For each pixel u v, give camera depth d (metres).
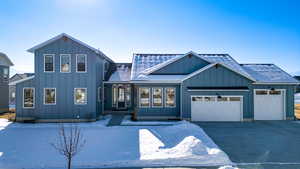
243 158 7.30
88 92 15.05
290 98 15.06
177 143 8.90
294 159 7.21
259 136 10.32
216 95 14.47
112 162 6.89
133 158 7.20
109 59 19.91
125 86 19.53
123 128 12.33
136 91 15.14
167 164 6.83
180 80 14.60
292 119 14.99
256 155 7.60
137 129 12.01
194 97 14.66
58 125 13.55
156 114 15.08
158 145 8.77
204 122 14.23
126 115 17.75
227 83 14.63
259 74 15.95
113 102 19.34
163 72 16.19
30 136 10.50
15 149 8.35
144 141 9.41
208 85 14.62
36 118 14.70
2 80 20.81
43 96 14.81
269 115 15.02
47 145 8.88
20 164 6.79
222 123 13.88
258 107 15.02
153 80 14.70
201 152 7.52
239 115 14.57
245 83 14.66
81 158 7.26
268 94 15.05
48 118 14.80
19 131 11.76
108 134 10.79
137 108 15.09
